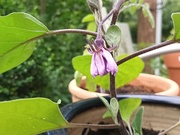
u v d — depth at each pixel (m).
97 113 0.23
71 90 0.35
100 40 0.16
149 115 0.23
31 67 0.52
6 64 0.19
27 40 0.18
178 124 0.21
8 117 0.16
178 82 0.58
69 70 0.66
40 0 0.66
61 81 0.62
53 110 0.17
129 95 0.23
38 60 0.53
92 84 0.35
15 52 0.19
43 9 0.66
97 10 0.18
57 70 0.59
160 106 0.23
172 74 0.58
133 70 0.23
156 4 0.70
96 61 0.16
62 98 0.58
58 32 0.18
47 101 0.16
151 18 0.37
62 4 0.69
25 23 0.18
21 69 0.51
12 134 0.17
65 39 0.67
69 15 0.70
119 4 0.18
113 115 0.18
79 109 0.22
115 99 0.18
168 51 0.33
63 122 0.17
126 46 0.56
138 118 0.20
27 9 0.63
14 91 0.52
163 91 0.37
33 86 0.54
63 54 0.65
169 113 0.23
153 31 0.74
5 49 0.18
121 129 0.19
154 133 0.23
